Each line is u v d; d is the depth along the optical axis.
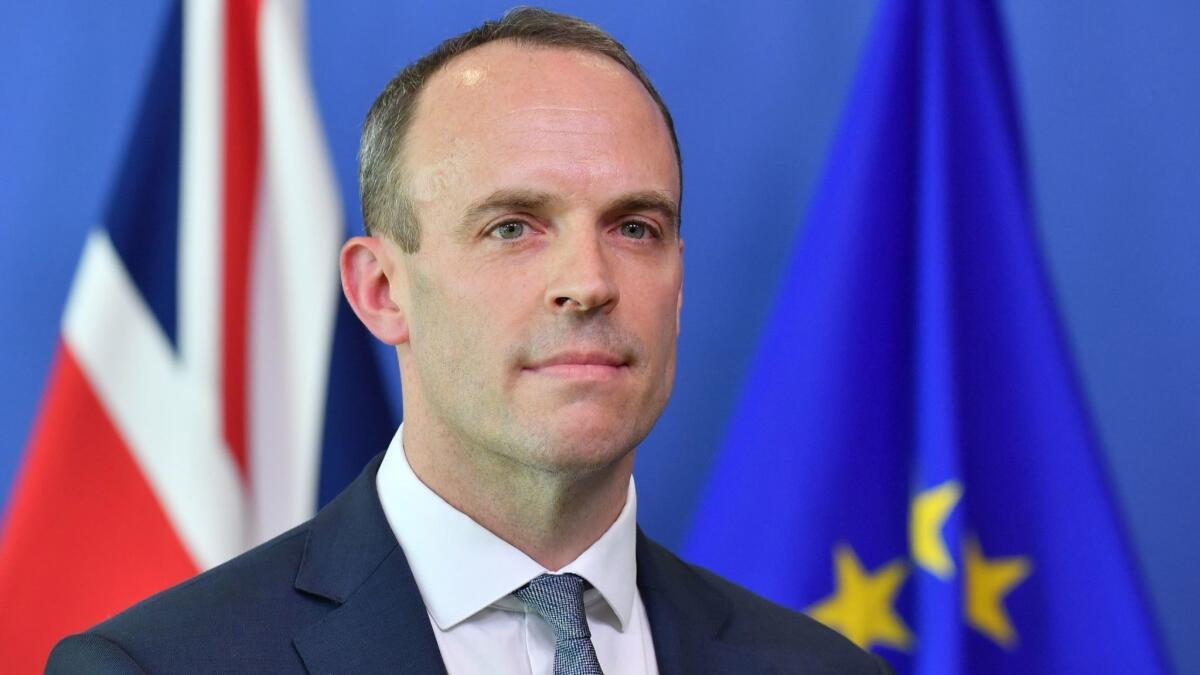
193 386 6.16
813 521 6.07
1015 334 6.13
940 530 5.87
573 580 3.79
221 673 3.53
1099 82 6.92
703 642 4.13
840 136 6.34
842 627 6.00
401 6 7.04
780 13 7.01
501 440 3.54
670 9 7.05
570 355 3.50
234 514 6.09
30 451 6.07
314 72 7.03
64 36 7.04
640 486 6.92
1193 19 6.91
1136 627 5.89
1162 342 6.80
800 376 6.18
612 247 3.61
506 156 3.58
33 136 6.99
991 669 5.93
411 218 3.74
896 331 6.19
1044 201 6.89
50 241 6.94
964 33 6.33
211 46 6.37
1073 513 5.99
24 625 5.89
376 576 3.75
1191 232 6.84
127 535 6.02
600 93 3.70
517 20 3.91
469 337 3.57
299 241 6.30
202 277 6.24
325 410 6.21
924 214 6.10
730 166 6.98
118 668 3.46
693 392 6.93
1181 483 6.75
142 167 6.30
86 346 6.11
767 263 6.94
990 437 6.09
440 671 3.62
